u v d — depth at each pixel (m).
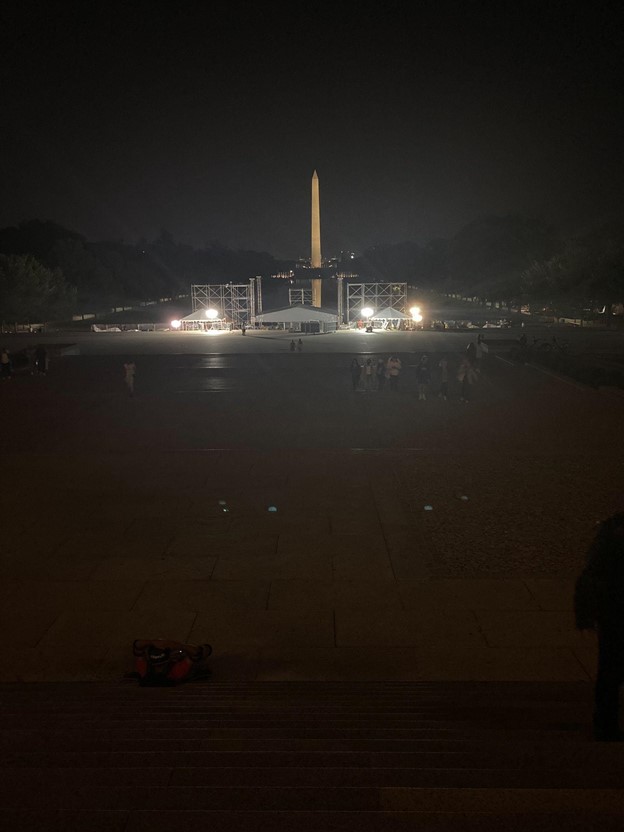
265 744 3.84
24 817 2.56
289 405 30.12
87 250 146.00
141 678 7.57
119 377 42.12
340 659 8.49
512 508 14.45
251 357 52.88
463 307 132.00
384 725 4.83
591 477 16.91
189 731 4.34
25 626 9.48
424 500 15.12
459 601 10.12
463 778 2.92
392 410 28.33
